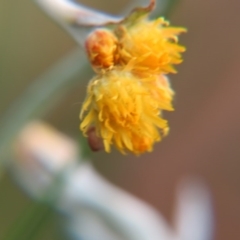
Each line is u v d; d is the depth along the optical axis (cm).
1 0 25
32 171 21
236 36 28
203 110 28
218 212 29
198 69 28
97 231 21
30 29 26
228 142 28
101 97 17
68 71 19
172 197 28
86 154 19
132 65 17
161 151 28
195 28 28
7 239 19
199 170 28
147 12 17
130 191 27
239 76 28
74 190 21
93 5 27
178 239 22
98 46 17
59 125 25
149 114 17
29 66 26
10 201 24
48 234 23
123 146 17
